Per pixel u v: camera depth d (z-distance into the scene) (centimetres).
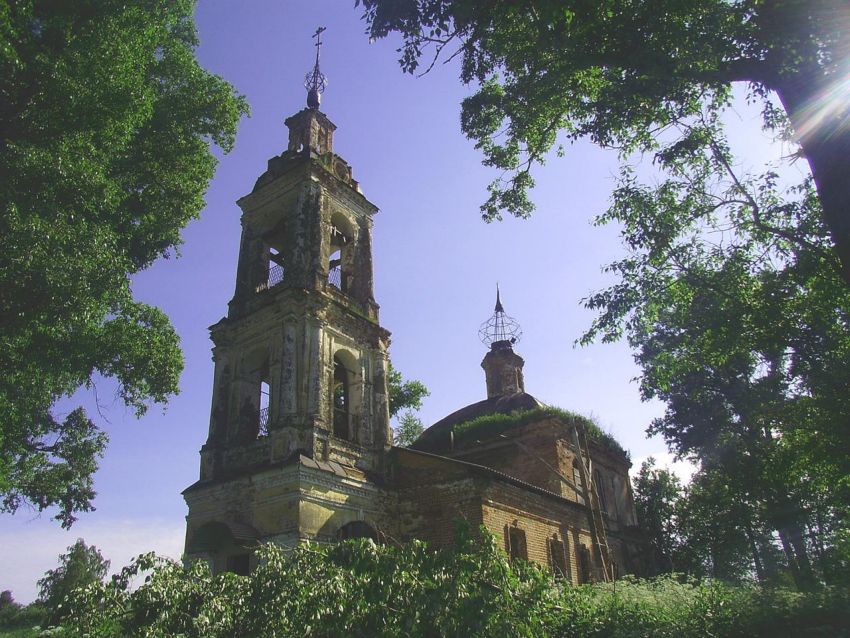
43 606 3847
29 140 1213
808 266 1319
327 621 760
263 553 827
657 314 1488
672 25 917
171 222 1728
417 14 985
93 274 1148
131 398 1495
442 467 1816
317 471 1628
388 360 2123
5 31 1024
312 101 2388
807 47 842
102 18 1284
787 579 2880
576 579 2078
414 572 804
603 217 1464
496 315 3462
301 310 1853
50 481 2159
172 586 747
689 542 3706
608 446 2898
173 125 1677
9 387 1386
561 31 938
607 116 1169
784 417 1717
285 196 2155
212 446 1870
